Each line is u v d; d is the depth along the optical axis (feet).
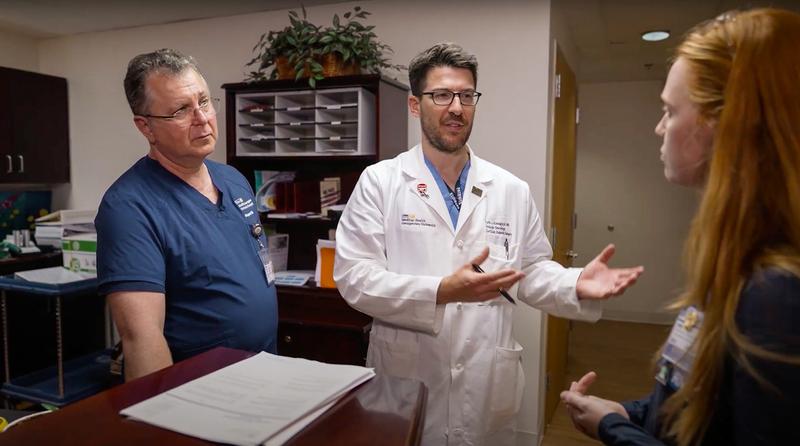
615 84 15.67
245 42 9.38
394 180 5.16
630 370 11.71
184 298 4.00
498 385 4.83
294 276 8.14
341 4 8.75
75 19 9.71
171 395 1.88
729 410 2.02
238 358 2.40
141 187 3.97
